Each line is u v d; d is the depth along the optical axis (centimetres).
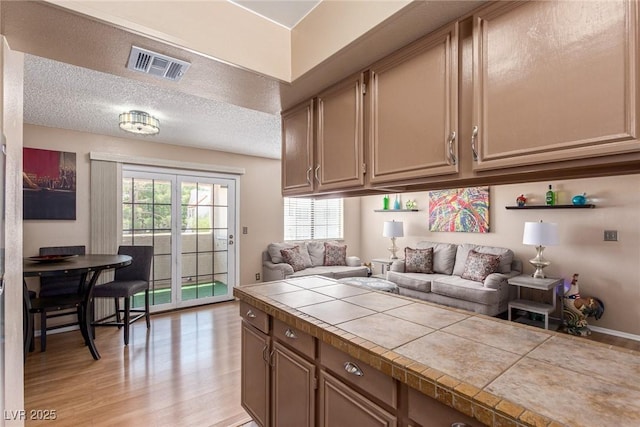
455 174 122
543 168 100
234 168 498
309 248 569
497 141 107
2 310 100
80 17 118
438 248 493
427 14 118
